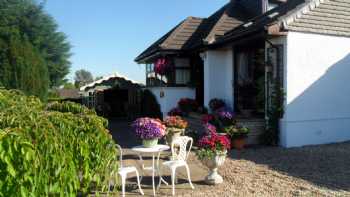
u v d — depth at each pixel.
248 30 9.76
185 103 13.62
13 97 3.86
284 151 8.62
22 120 2.45
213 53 12.50
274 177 6.22
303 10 9.28
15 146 2.06
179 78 14.65
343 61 10.00
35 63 14.98
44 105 4.12
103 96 20.03
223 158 5.86
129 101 19.98
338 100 9.95
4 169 2.03
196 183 5.94
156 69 14.39
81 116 3.12
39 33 27.70
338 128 9.99
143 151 5.75
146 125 5.98
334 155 8.09
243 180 6.04
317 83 9.58
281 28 8.95
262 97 10.32
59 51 30.08
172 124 8.66
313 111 9.54
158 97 15.52
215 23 14.01
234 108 11.94
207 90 12.49
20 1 26.53
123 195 4.95
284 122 9.23
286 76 9.14
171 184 5.89
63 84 31.36
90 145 2.87
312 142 9.56
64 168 2.43
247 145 9.61
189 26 15.12
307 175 6.32
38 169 2.20
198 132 11.20
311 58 9.45
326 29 9.63
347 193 5.23
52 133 2.44
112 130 14.12
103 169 2.94
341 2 9.96
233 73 11.98
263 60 10.86
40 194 2.23
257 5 14.35
